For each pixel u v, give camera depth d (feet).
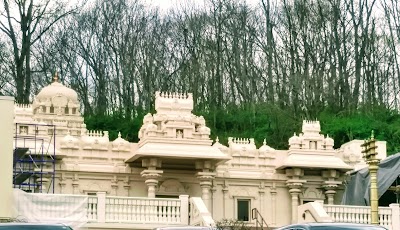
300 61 294.25
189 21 309.63
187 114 161.17
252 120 269.23
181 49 307.99
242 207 165.68
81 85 297.53
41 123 163.22
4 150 124.77
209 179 159.63
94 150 161.27
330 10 298.56
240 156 167.02
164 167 160.86
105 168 160.66
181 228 75.46
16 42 274.57
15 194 127.44
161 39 309.22
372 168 126.72
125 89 294.05
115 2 311.47
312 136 167.32
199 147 157.07
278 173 167.32
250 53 301.43
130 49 301.63
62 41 302.45
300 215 149.38
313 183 167.32
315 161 164.96
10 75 284.41
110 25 307.99
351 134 251.39
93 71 303.48
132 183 161.68
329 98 279.69
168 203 140.67
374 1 301.84
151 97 291.99
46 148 157.38
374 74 294.66
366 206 146.61
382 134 251.80
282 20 304.50
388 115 269.64
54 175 152.46
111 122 275.39
